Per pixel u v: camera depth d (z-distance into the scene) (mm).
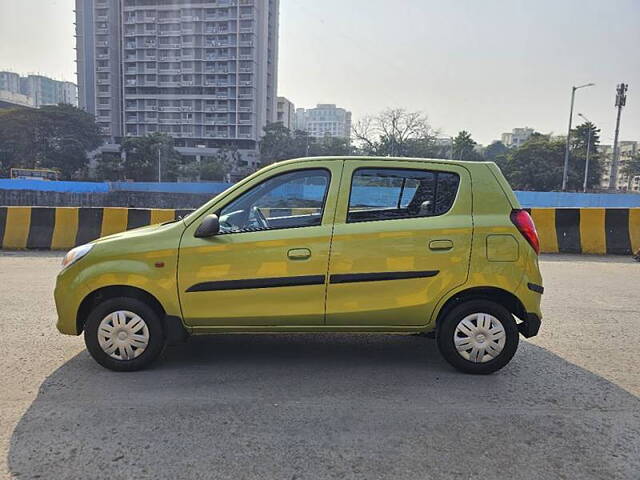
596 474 2924
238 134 108125
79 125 84125
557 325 6062
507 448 3197
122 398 3834
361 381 4238
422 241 4230
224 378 4258
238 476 2863
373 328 4324
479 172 4406
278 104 131000
